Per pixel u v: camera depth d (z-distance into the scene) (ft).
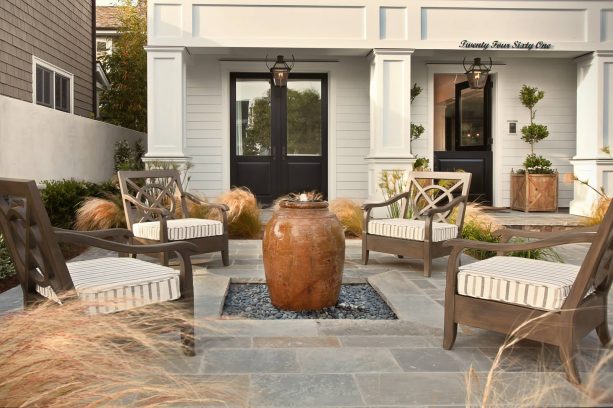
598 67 27.32
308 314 12.53
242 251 20.04
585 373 8.16
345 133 32.35
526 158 32.04
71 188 23.66
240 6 26.27
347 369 8.55
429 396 7.52
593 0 27.04
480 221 20.61
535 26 27.09
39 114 24.07
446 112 36.01
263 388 7.77
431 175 18.21
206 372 8.37
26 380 4.51
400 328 10.80
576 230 10.36
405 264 17.81
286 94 32.60
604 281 9.31
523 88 31.53
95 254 19.27
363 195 32.50
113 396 4.62
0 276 14.83
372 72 27.71
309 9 26.50
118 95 42.29
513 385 7.77
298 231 12.32
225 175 31.96
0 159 20.83
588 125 28.04
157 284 8.70
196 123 31.81
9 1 26.32
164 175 18.30
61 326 5.07
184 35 26.12
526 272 9.02
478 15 26.94
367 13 26.58
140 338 5.50
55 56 32.50
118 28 46.85
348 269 16.96
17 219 8.35
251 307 13.03
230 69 31.73
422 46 26.78
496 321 8.94
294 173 32.86
